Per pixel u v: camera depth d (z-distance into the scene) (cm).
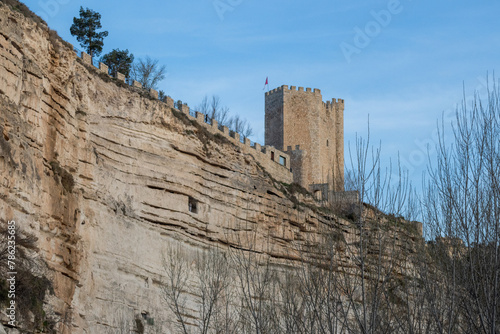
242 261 5784
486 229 3328
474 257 3300
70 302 4478
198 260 5653
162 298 5288
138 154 5522
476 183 3431
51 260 4328
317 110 10200
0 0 4391
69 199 4653
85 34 7962
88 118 5172
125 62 8131
